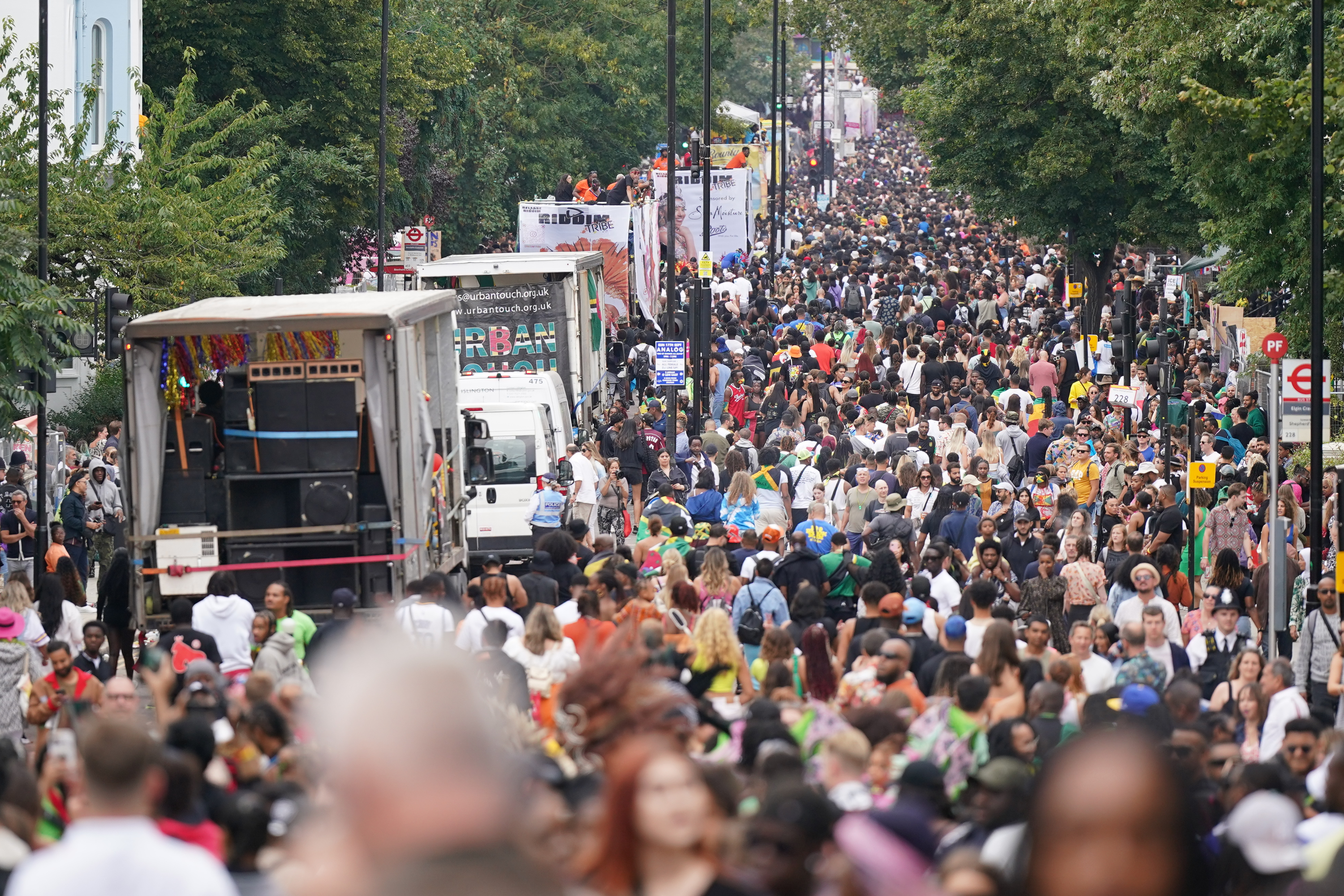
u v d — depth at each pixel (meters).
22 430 73.81
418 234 166.38
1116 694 37.53
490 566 51.34
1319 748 34.25
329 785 6.71
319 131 164.88
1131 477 81.69
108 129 132.00
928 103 166.75
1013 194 163.88
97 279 115.88
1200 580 70.00
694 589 51.78
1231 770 31.05
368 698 6.35
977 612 48.31
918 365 129.12
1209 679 49.06
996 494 74.62
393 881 6.16
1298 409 67.12
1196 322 175.38
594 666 19.73
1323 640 49.34
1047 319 179.62
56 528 69.69
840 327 148.88
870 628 47.97
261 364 60.41
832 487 78.62
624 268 145.00
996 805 23.16
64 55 139.25
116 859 16.91
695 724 28.25
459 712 6.36
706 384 116.25
